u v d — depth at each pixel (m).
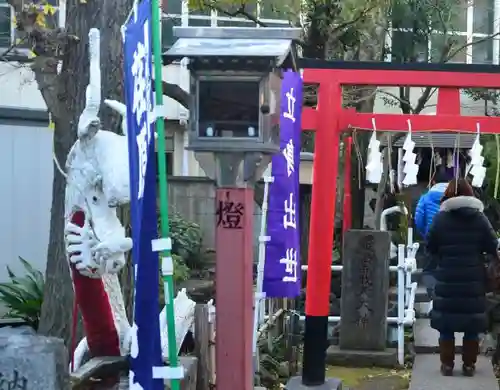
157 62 2.77
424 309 8.97
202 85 3.80
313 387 5.93
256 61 3.71
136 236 3.00
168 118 13.35
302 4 9.30
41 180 8.88
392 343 8.07
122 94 5.25
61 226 5.31
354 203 11.02
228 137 3.79
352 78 5.83
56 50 5.12
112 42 5.23
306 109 5.90
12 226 8.70
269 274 5.73
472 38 15.07
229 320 3.90
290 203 5.74
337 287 9.73
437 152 10.00
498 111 14.02
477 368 7.14
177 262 10.46
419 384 6.64
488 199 10.84
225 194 3.89
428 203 8.18
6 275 8.64
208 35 3.89
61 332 5.21
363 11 9.08
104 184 3.64
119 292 4.14
